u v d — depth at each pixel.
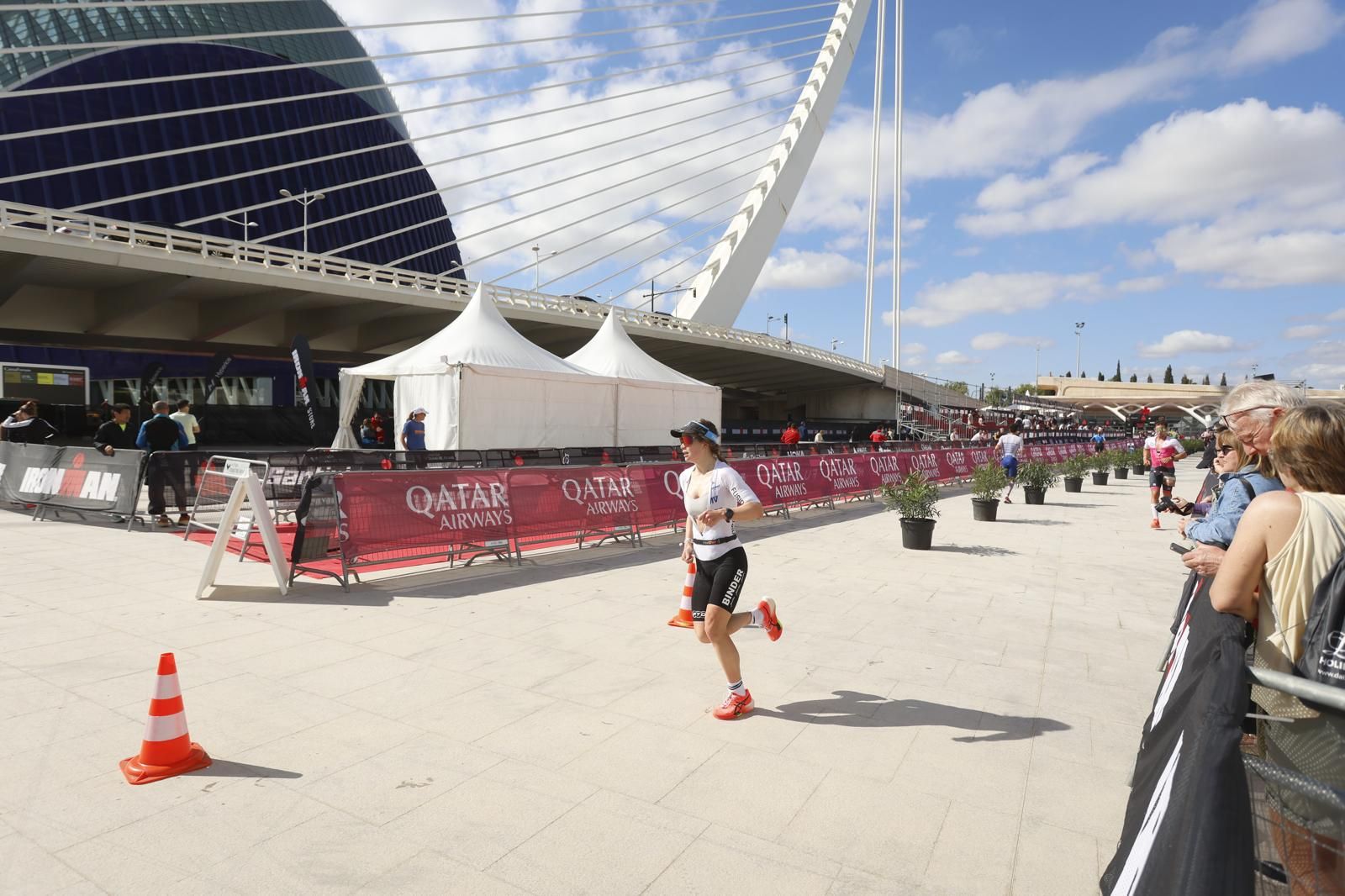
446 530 7.57
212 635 5.32
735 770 3.43
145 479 9.79
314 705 4.09
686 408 22.95
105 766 3.34
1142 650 5.50
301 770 3.34
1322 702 1.58
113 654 4.84
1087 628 6.07
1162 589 7.67
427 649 5.11
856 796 3.21
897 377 65.75
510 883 2.55
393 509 7.18
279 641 5.21
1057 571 8.51
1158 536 11.52
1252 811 1.69
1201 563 2.61
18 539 8.97
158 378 27.64
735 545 4.07
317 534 6.79
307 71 64.94
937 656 5.22
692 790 3.23
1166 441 12.41
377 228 67.38
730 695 4.05
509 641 5.32
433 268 74.88
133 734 3.67
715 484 4.03
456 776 3.31
